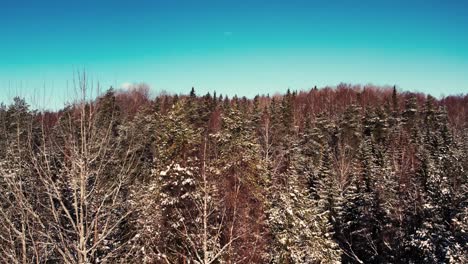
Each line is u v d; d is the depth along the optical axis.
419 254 25.09
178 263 17.36
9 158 10.12
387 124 63.47
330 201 29.61
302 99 107.38
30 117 9.99
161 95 88.81
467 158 25.41
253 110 72.00
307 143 55.28
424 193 25.95
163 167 18.75
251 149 22.41
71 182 9.88
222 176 18.67
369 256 29.72
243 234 16.55
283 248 18.88
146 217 13.98
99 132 10.30
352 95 109.31
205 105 73.19
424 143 51.50
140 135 13.93
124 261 12.05
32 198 10.21
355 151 52.19
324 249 20.36
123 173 11.06
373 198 29.83
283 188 21.02
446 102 110.94
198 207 16.20
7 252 9.06
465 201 22.80
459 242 21.84
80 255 9.50
